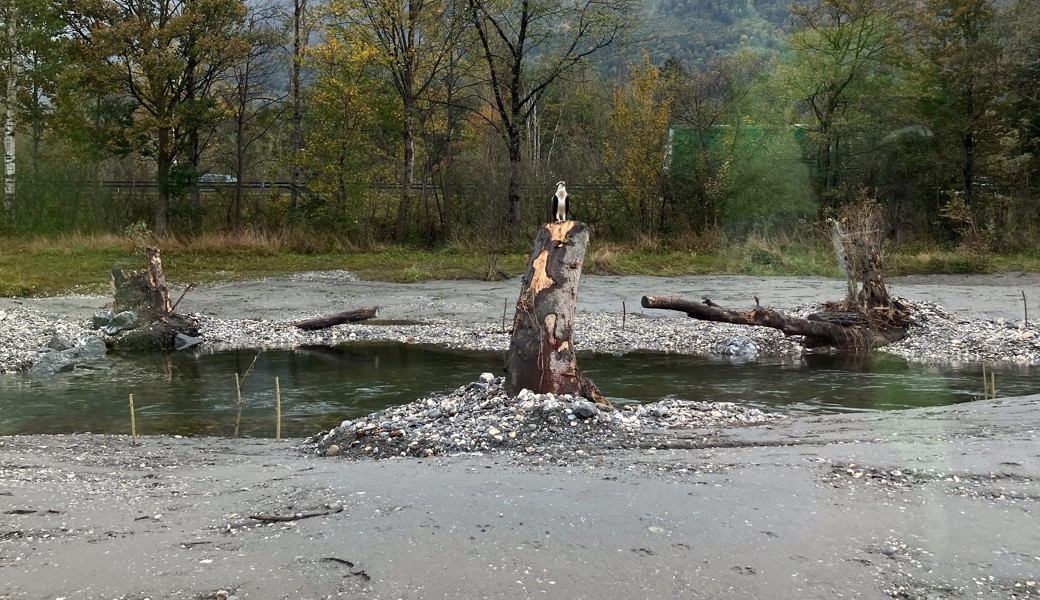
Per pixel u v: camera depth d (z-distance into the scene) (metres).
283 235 33.84
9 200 32.62
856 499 4.99
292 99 39.31
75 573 3.95
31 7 30.80
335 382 11.04
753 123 34.72
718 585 3.79
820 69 32.72
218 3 32.31
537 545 4.27
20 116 34.03
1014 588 3.74
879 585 3.78
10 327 14.81
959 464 5.71
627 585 3.78
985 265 27.03
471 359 13.14
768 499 5.00
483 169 36.66
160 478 5.78
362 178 34.59
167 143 33.12
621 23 33.78
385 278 25.69
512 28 35.19
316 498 5.12
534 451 6.34
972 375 11.29
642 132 35.44
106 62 31.14
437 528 4.52
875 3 32.06
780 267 28.78
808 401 9.42
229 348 14.50
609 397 9.70
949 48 31.25
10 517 4.80
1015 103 31.88
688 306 13.50
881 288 15.38
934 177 33.56
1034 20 30.91
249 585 3.80
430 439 6.67
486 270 26.52
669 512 4.77
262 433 8.08
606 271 28.34
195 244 31.25
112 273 15.57
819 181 34.09
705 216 35.59
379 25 33.66
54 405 9.61
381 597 3.67
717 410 8.31
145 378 11.49
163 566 4.03
